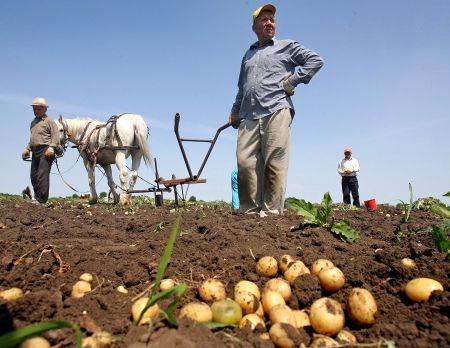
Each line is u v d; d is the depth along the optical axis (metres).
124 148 6.25
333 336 1.31
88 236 3.08
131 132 6.31
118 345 1.13
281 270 1.84
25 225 3.65
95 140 6.42
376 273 1.70
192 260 2.10
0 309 1.30
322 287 1.61
